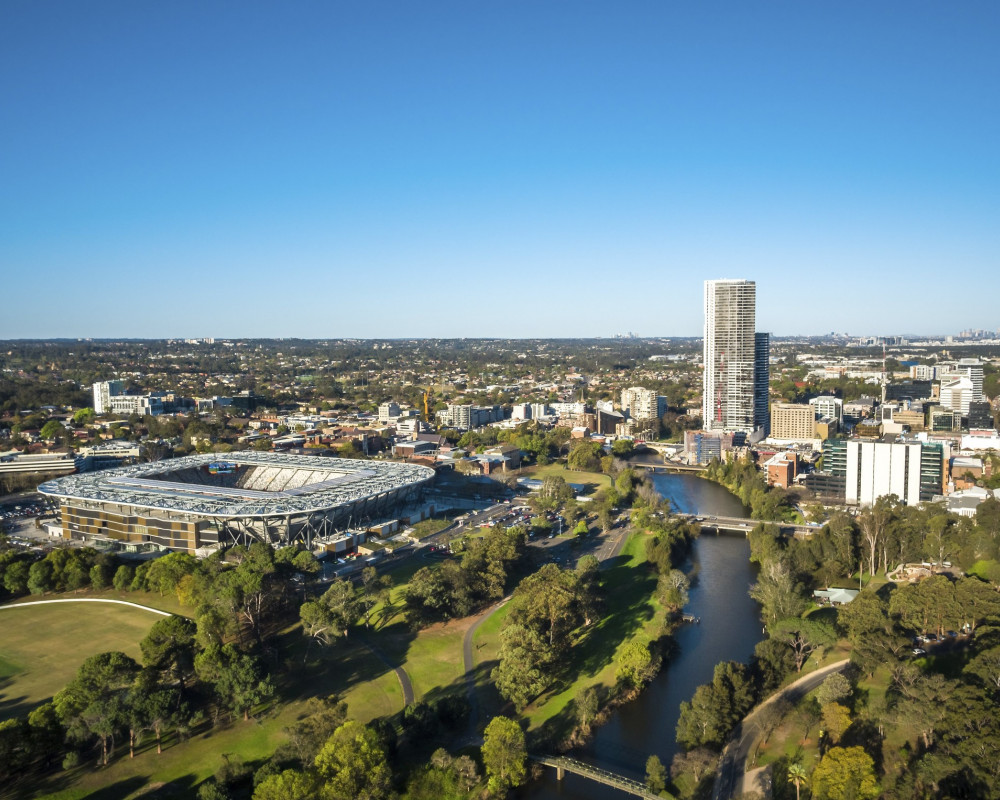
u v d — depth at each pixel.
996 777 193.25
